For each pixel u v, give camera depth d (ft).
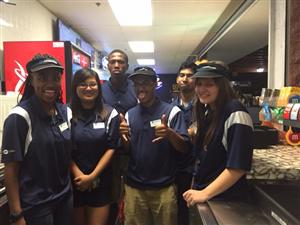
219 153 4.81
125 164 8.08
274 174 4.95
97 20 17.34
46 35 15.08
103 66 28.35
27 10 12.92
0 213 6.36
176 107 7.36
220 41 21.35
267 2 12.79
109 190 7.77
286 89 7.59
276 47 9.93
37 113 5.74
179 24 18.47
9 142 5.43
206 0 14.21
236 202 4.79
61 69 5.95
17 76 10.44
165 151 6.97
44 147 5.69
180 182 7.53
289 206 3.88
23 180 5.60
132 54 30.01
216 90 4.83
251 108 10.07
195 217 5.84
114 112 7.66
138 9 15.44
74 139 7.10
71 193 6.33
